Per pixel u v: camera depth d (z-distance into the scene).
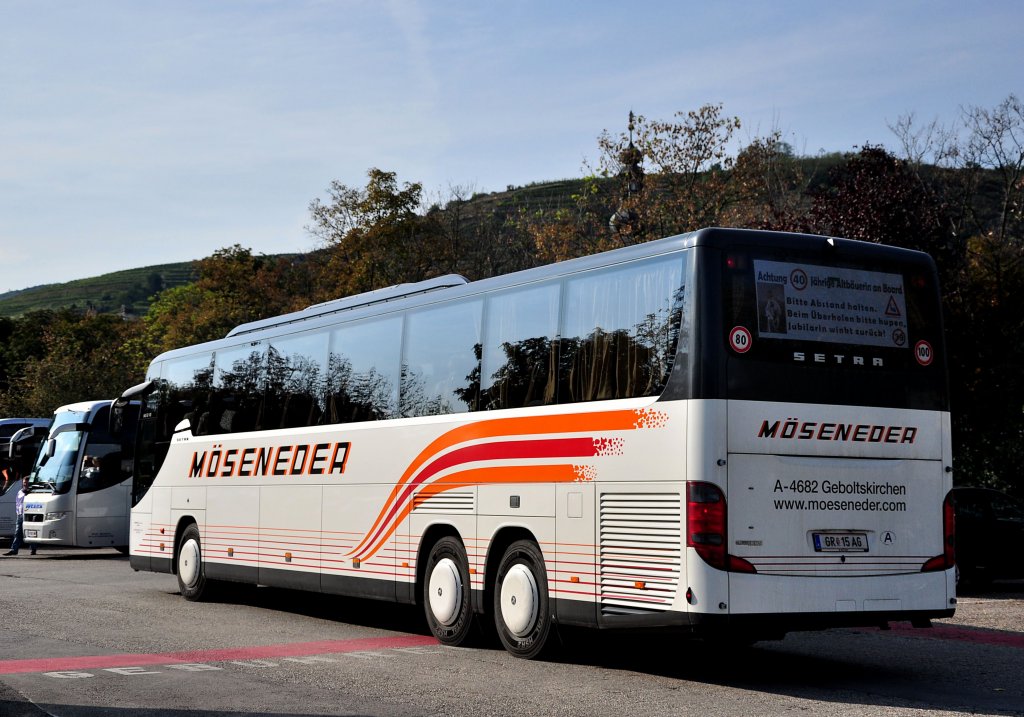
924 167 32.88
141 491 19.55
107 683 9.90
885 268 10.54
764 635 10.52
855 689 9.84
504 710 8.70
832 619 9.81
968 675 10.73
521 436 11.48
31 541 29.17
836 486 9.98
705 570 9.42
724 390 9.62
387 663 11.17
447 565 12.44
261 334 16.91
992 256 25.02
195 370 18.53
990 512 20.95
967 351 23.25
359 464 14.14
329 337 15.20
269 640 13.01
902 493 10.30
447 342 12.89
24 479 30.05
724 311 9.76
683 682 10.13
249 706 8.85
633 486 10.09
